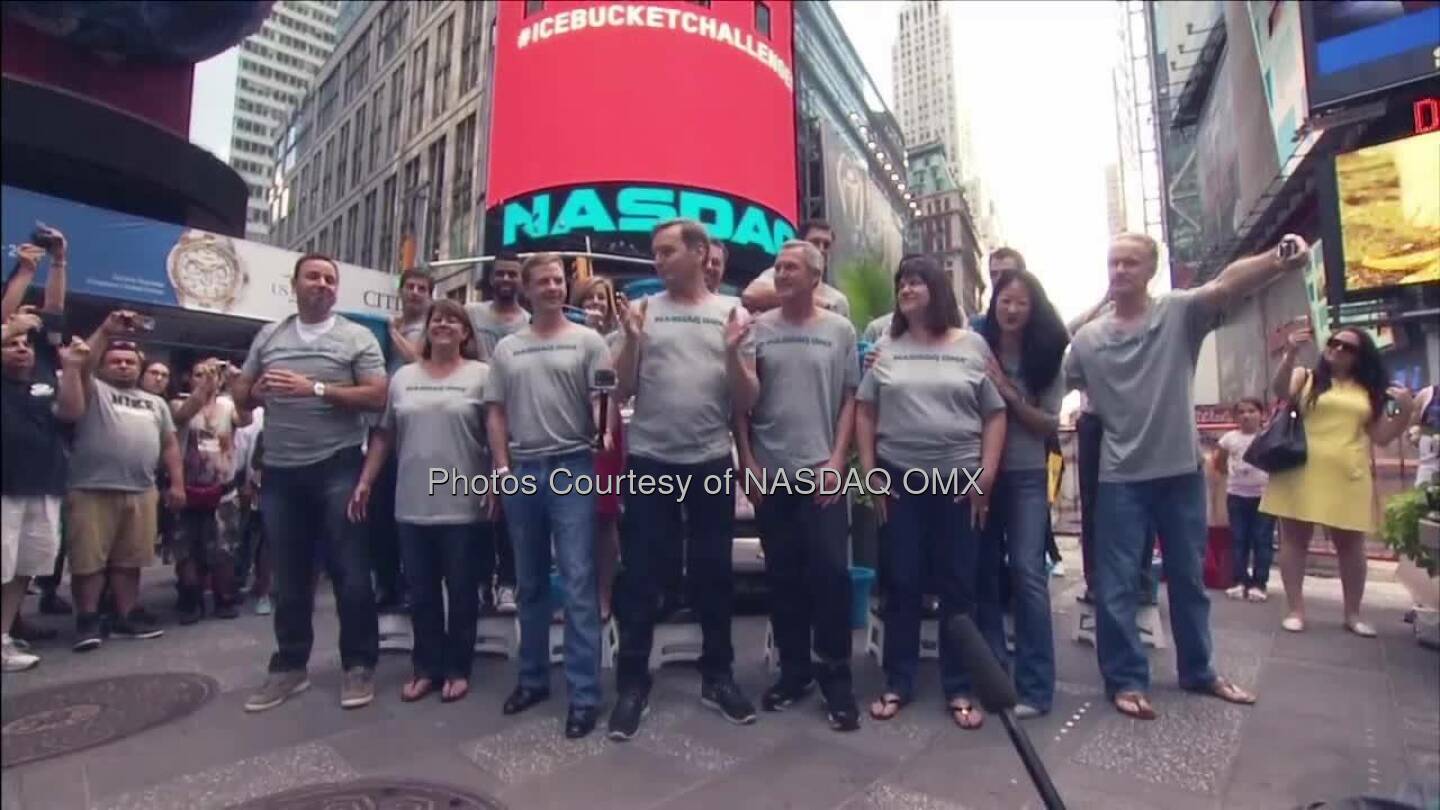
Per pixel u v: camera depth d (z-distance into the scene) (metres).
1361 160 7.61
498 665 3.78
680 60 17.69
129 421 4.21
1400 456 6.52
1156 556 5.62
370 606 3.28
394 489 4.05
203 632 4.41
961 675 3.03
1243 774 2.45
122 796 2.30
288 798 2.28
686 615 3.81
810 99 41.75
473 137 27.97
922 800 2.29
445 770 2.51
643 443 3.03
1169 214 24.89
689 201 17.36
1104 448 3.28
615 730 2.78
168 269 9.04
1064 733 2.83
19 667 3.53
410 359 4.18
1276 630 4.36
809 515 3.02
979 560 3.29
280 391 3.11
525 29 18.14
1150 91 26.33
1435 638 3.95
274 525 3.23
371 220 35.44
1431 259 7.11
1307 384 4.33
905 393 3.08
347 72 41.00
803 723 2.95
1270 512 4.43
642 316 2.99
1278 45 14.56
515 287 4.42
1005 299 3.21
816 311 3.19
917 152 95.31
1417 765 2.48
